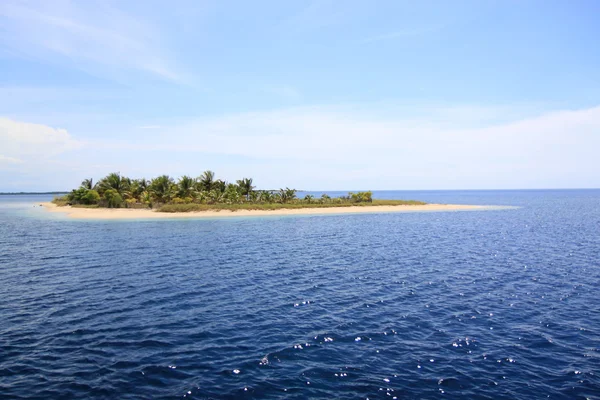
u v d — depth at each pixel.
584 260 25.59
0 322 13.69
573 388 9.27
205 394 8.90
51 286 18.75
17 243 32.75
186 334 12.67
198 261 25.19
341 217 61.56
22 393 8.84
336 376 9.83
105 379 9.58
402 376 9.85
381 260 25.83
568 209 84.12
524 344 11.91
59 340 12.09
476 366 10.44
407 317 14.41
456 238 36.91
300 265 24.08
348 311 15.12
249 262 24.98
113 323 13.66
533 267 23.45
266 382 9.50
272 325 13.55
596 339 12.28
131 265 23.81
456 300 16.59
